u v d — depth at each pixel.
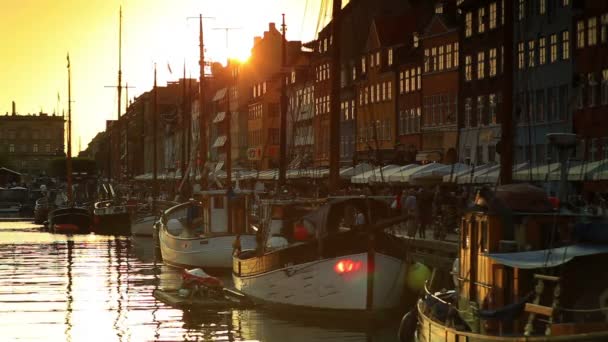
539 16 78.69
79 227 118.94
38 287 57.88
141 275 64.06
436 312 30.47
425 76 97.62
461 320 28.95
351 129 115.31
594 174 50.62
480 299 28.44
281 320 42.03
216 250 60.41
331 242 41.16
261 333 39.31
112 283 59.53
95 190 193.88
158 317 44.31
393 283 40.59
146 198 130.25
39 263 75.31
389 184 66.69
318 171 91.81
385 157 92.00
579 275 25.66
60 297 52.62
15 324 43.31
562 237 27.06
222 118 170.00
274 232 47.34
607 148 70.19
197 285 48.88
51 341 39.19
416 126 100.00
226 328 40.72
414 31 107.44
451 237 47.88
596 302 25.50
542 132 77.25
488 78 86.06
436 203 52.25
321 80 122.50
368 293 40.25
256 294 45.91
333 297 41.06
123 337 39.72
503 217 27.36
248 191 62.22
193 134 179.62
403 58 103.94
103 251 87.88
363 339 37.34
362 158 97.81
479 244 28.52
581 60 73.19
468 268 29.42
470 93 89.19
